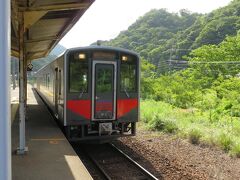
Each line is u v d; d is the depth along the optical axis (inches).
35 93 1284.4
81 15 410.9
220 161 366.3
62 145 345.7
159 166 341.1
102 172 310.2
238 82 836.0
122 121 394.9
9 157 59.0
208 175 312.3
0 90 57.9
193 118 652.7
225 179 301.6
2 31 58.1
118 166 340.2
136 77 403.5
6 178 58.1
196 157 381.1
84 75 379.2
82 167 265.1
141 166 326.3
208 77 1091.3
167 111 743.1
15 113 647.1
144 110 742.5
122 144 447.8
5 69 58.3
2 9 58.1
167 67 2272.4
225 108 717.3
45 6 286.5
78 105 377.1
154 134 516.7
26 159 287.4
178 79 1246.9
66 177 237.5
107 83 387.5
